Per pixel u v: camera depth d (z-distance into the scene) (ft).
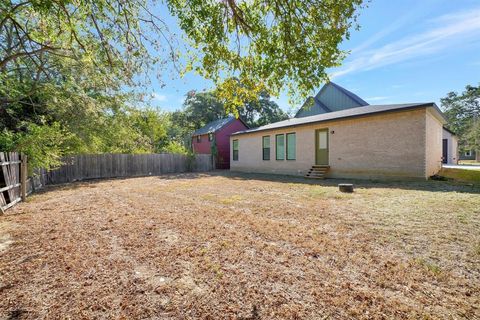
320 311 6.23
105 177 48.67
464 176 32.37
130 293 7.14
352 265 8.76
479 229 12.30
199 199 22.22
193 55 12.66
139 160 54.65
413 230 12.36
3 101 29.50
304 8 10.87
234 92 13.41
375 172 33.01
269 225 13.74
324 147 39.88
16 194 21.25
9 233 12.75
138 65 15.74
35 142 25.63
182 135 108.17
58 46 20.72
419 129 29.17
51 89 32.55
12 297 6.95
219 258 9.47
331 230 12.73
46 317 6.10
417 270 8.31
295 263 8.98
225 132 75.51
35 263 9.14
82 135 41.34
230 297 6.91
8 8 16.07
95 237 12.04
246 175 48.11
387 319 5.90
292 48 11.60
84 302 6.71
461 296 6.83
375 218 14.73
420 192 22.41
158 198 23.17
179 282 7.73
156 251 10.21
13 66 29.66
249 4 11.24
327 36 11.26
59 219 15.57
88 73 28.37
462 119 103.60
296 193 24.71
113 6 12.66
